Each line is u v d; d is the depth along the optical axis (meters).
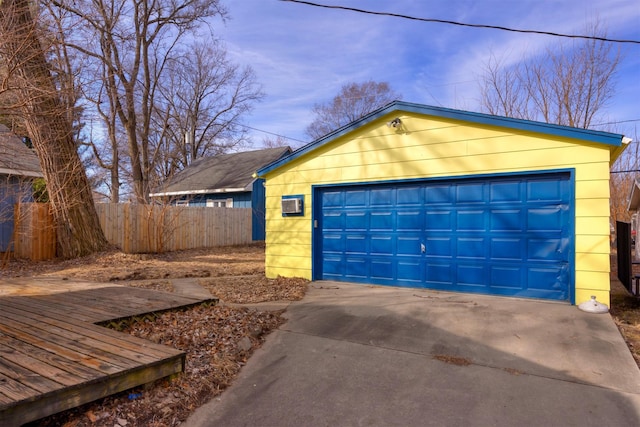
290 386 3.72
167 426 3.01
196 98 31.91
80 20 10.57
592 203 5.65
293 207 8.41
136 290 6.73
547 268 6.05
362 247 7.84
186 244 15.65
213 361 4.08
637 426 3.00
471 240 6.67
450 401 3.41
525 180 6.22
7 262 10.45
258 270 10.32
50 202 11.25
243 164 22.03
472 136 6.55
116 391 3.05
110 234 13.06
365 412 3.27
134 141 20.50
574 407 3.26
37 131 10.51
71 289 6.79
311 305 6.26
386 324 5.26
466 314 5.46
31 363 3.20
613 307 6.55
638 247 13.94
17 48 8.71
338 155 8.00
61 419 2.90
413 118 7.12
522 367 3.98
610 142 5.49
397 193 7.44
